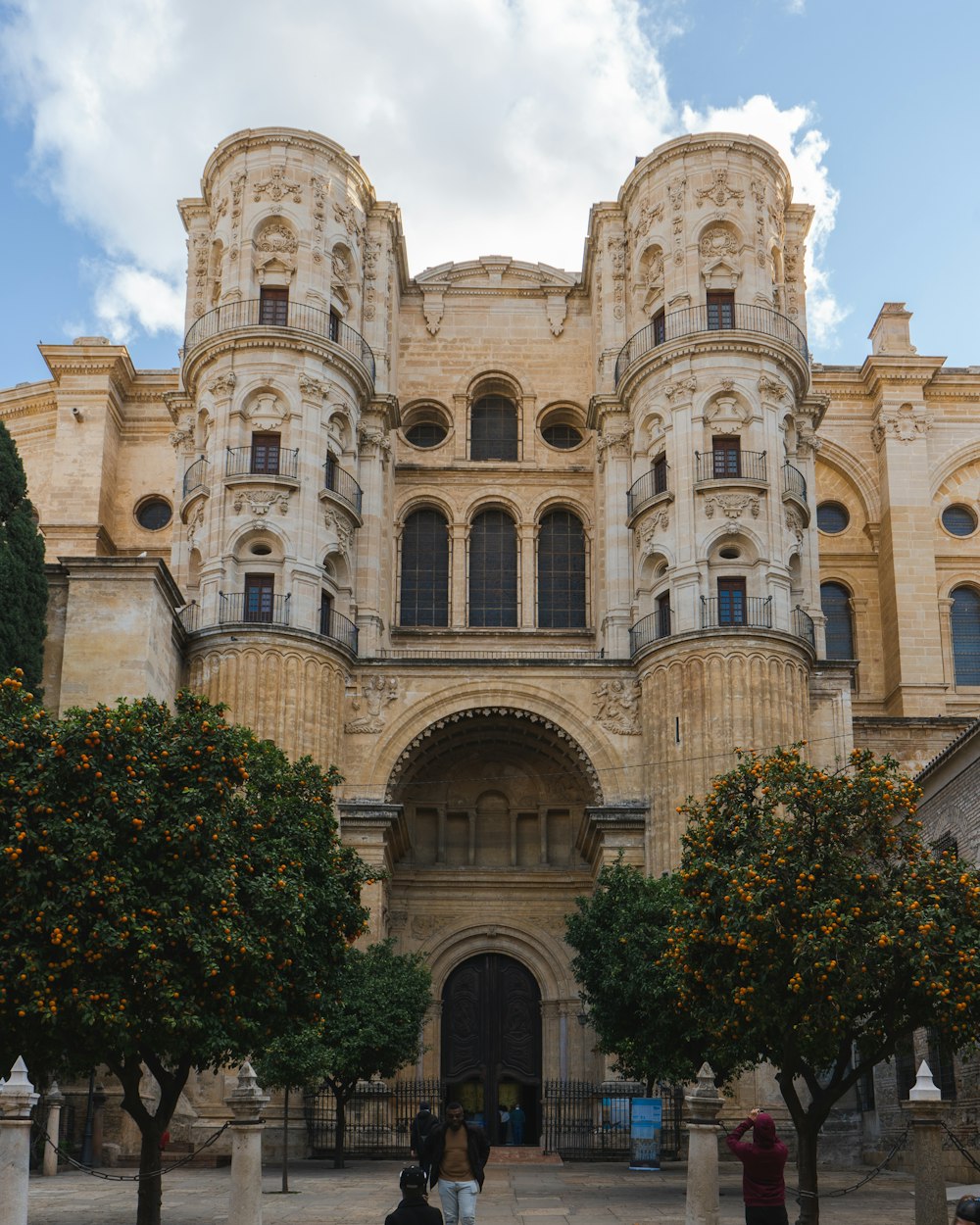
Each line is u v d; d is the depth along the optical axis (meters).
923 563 58.28
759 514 47.59
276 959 22.42
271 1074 31.45
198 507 48.72
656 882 37.09
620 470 51.88
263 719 44.94
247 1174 19.31
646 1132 37.41
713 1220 19.70
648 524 49.31
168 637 43.31
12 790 20.94
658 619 48.41
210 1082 40.81
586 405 56.78
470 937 51.50
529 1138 49.91
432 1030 50.34
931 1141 19.92
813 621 51.03
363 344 52.22
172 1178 33.19
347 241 52.56
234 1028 21.53
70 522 56.22
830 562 59.94
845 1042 22.05
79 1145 35.03
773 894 21.95
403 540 55.56
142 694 39.91
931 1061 34.47
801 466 52.25
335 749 46.44
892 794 23.16
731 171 51.84
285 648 45.66
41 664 38.44
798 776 23.59
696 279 50.69
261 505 47.31
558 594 55.31
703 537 47.41
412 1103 46.62
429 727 47.62
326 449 49.34
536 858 52.59
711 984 22.94
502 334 57.56
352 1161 40.94
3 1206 17.42
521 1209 26.44
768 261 51.62
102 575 40.78
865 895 22.25
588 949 36.91
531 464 56.00
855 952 21.08
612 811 45.94
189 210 55.00
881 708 58.22
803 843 22.78
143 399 59.75
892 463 59.69
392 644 53.25
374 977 39.88
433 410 57.19
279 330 48.88
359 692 47.72
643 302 52.94
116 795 21.02
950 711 56.91
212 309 51.44
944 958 21.31
